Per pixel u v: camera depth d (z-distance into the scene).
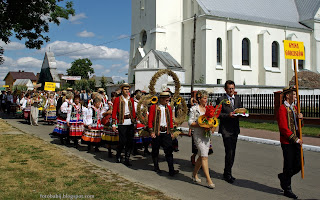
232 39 35.09
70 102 10.57
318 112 15.28
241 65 36.25
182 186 6.34
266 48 37.81
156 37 36.41
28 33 21.62
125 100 8.27
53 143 11.44
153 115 7.25
